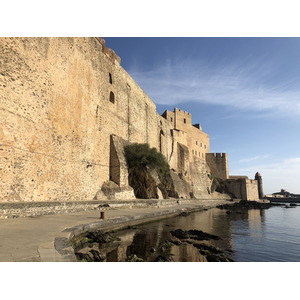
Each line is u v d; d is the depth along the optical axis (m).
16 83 12.49
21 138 12.64
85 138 19.67
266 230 15.33
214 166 65.56
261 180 81.75
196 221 18.56
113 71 26.67
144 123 36.69
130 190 24.48
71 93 17.91
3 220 9.62
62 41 17.03
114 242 9.49
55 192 15.36
